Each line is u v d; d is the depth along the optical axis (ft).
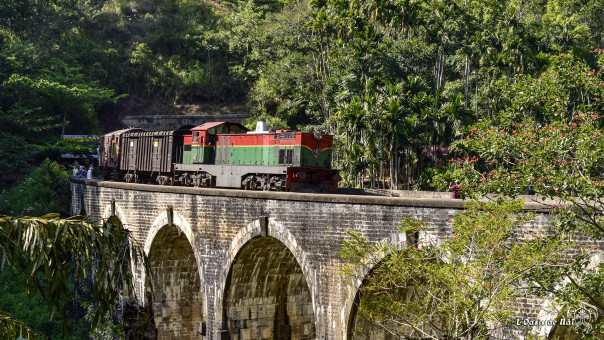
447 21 172.86
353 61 173.88
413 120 141.38
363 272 73.51
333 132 170.60
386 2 173.99
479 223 53.52
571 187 52.54
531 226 58.34
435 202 66.69
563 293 50.11
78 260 45.50
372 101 143.95
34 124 205.46
